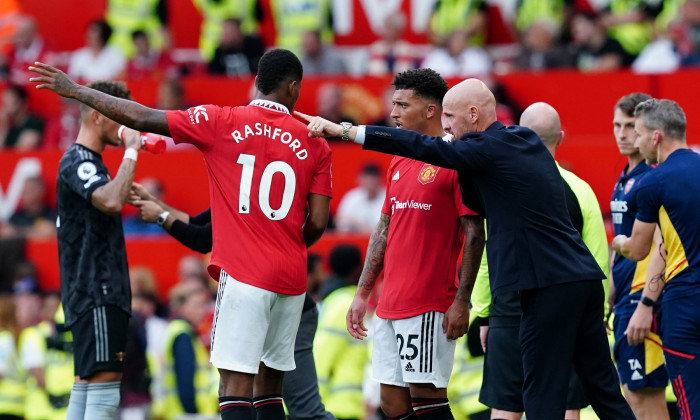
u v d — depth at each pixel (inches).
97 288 969.5
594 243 974.4
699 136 1790.1
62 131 1968.5
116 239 987.3
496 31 2265.0
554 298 843.4
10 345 1439.5
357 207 1665.8
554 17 2193.7
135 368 1363.2
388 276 913.5
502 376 984.9
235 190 851.4
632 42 2075.5
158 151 990.4
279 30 2269.9
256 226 850.8
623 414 876.0
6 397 1423.5
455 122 873.5
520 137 858.1
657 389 1058.1
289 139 861.8
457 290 890.7
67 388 1412.4
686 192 938.1
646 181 954.7
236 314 844.0
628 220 1056.2
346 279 1317.7
